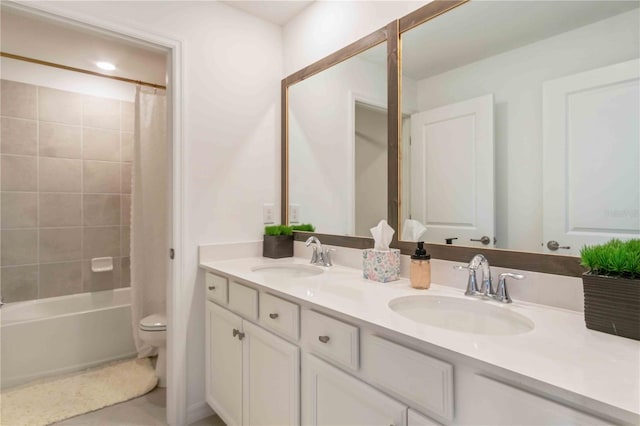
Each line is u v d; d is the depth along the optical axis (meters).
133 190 2.45
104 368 2.43
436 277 1.37
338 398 1.06
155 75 2.85
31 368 2.25
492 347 0.75
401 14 1.52
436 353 0.80
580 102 1.04
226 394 1.67
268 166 2.16
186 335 1.84
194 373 1.87
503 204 1.21
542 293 1.08
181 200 1.82
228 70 1.99
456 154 1.34
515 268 1.15
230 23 2.00
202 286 1.89
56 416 1.86
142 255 2.49
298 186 2.09
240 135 2.04
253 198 2.09
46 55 2.48
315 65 1.96
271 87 2.18
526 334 0.83
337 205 1.84
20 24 2.06
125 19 1.65
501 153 1.22
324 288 1.31
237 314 1.59
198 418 1.88
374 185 1.64
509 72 1.20
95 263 2.89
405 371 0.86
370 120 1.66
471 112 1.30
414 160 1.49
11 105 2.56
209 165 1.91
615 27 0.98
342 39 1.80
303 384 1.21
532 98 1.14
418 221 1.46
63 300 2.74
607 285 0.83
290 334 1.25
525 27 1.16
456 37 1.34
